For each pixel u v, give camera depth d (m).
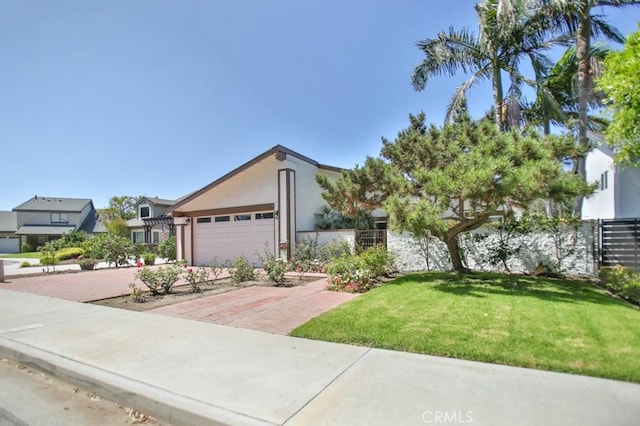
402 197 7.87
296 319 5.81
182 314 6.46
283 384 3.31
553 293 6.74
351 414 2.73
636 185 11.84
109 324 5.82
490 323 4.84
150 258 18.64
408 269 11.20
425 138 8.80
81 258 19.34
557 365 3.47
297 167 14.52
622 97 5.95
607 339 4.04
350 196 9.50
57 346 4.69
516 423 2.52
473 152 7.25
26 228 39.66
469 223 8.43
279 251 13.80
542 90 12.81
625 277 6.59
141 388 3.33
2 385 3.88
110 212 43.06
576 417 2.58
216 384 3.36
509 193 6.64
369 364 3.74
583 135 10.75
